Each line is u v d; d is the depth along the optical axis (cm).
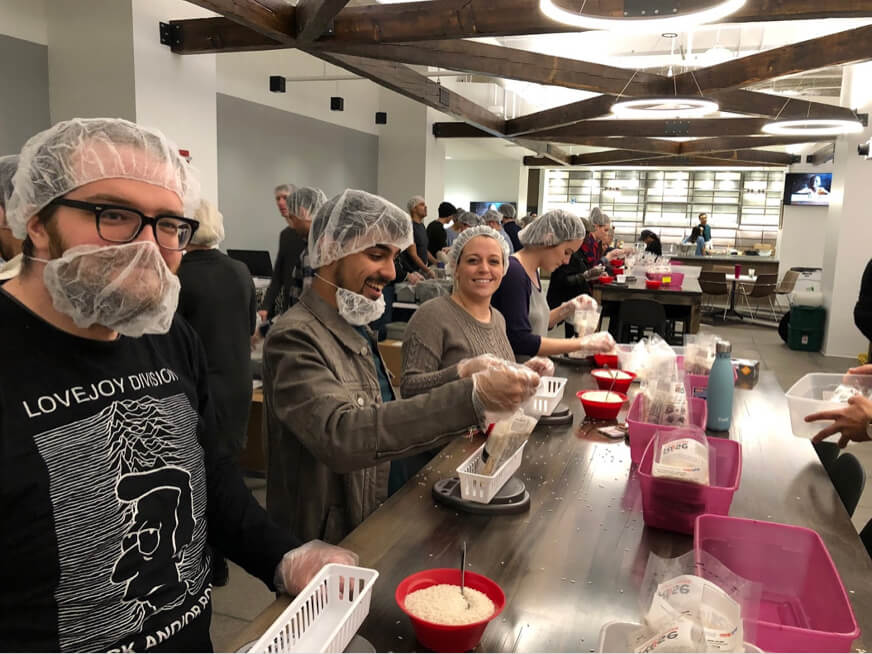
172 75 471
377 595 101
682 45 628
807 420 167
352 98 923
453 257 206
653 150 934
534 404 187
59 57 457
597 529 125
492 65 483
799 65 454
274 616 97
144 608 85
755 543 108
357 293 138
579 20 273
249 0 356
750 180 1497
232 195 692
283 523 139
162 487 89
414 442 117
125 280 79
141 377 91
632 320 510
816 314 703
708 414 190
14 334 79
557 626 94
